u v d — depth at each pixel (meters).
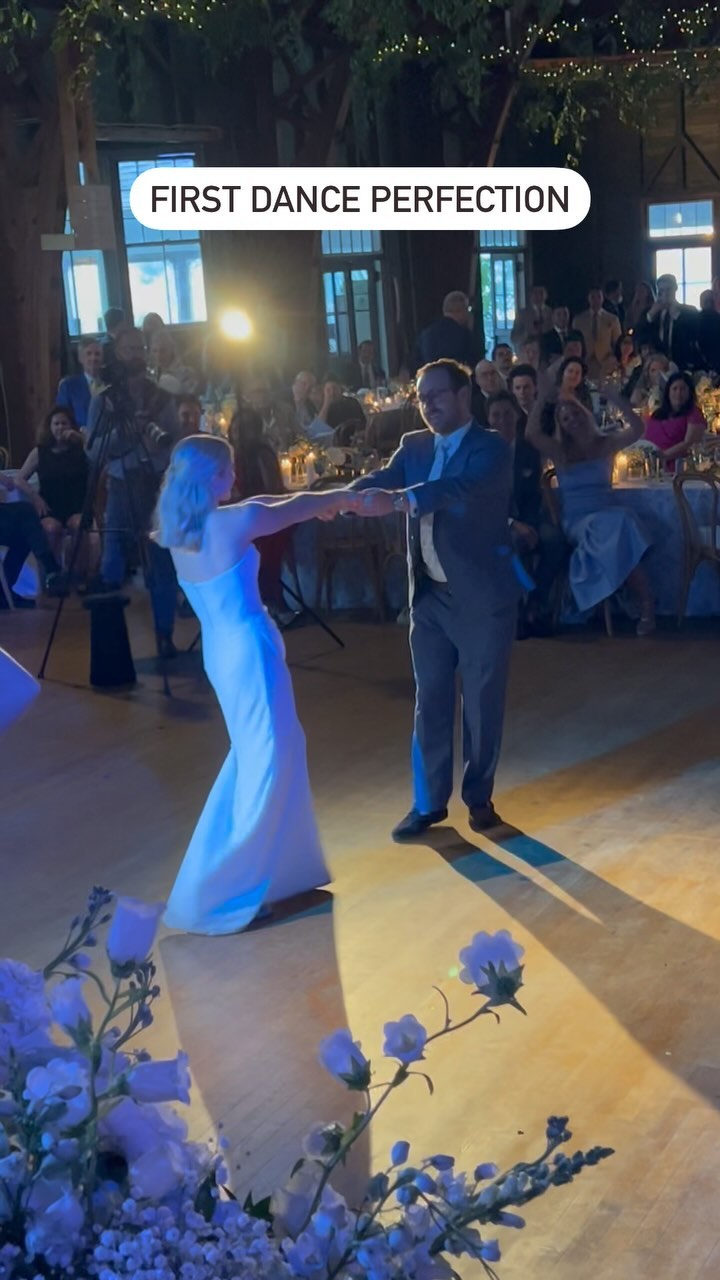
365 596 9.14
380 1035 3.67
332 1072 1.15
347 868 4.85
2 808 5.69
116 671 7.57
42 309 12.54
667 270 21.73
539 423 8.13
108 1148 1.12
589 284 21.95
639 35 15.43
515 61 15.84
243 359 13.91
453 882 4.68
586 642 7.94
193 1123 3.28
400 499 4.54
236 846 4.37
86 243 11.71
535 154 21.52
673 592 8.32
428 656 5.01
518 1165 1.12
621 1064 3.45
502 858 4.87
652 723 6.36
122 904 1.18
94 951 4.21
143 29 13.77
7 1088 1.10
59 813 5.60
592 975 3.95
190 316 15.20
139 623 9.09
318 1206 1.14
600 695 6.86
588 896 4.51
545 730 6.34
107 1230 1.03
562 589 8.18
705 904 4.40
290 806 4.47
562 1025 3.67
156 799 5.71
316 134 14.68
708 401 10.24
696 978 3.89
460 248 16.84
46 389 12.69
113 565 9.62
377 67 13.76
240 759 4.42
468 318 9.95
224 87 14.96
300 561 9.12
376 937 4.28
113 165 14.55
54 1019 1.16
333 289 17.39
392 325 17.80
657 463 8.67
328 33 14.23
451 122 16.88
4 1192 1.02
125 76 14.37
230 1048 3.64
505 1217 1.09
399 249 17.62
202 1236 1.06
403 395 12.53
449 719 5.07
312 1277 1.07
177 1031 3.74
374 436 10.29
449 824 5.23
